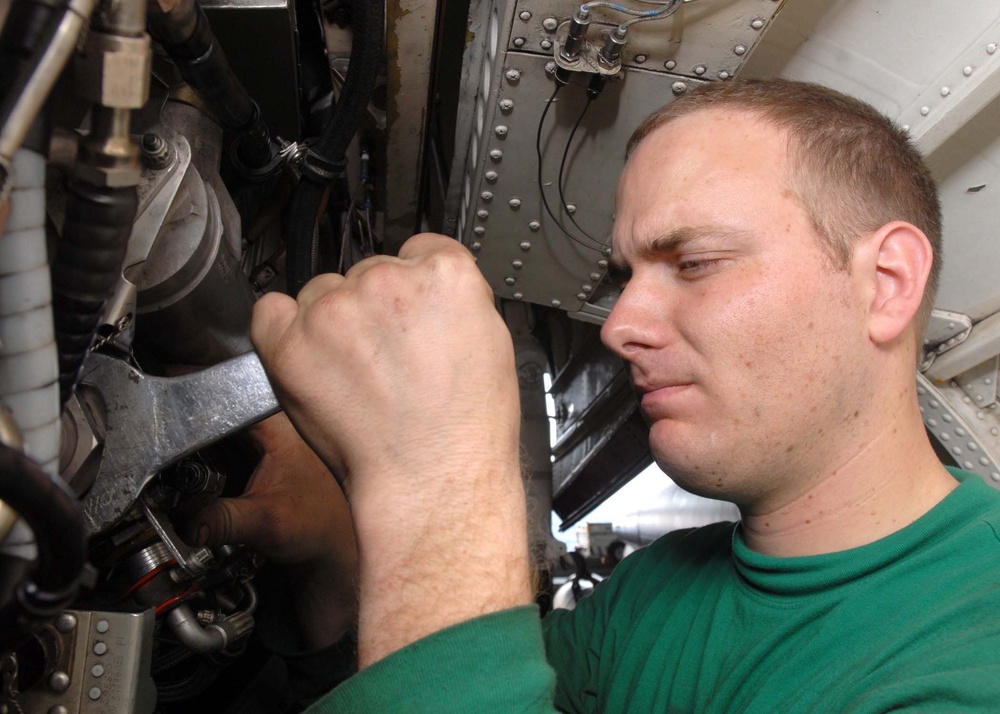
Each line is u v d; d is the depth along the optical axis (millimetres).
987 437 2055
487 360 589
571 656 1116
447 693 498
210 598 979
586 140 1513
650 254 854
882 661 680
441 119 2035
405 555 546
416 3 1436
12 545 458
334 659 1142
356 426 577
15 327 455
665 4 1249
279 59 1098
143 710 737
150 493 875
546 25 1312
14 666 708
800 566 798
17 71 396
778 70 1635
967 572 717
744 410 791
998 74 1417
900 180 856
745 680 799
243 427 777
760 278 777
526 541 588
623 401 2826
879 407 812
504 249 1814
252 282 1338
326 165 1191
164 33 774
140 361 1003
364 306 588
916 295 800
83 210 483
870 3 1446
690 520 3391
